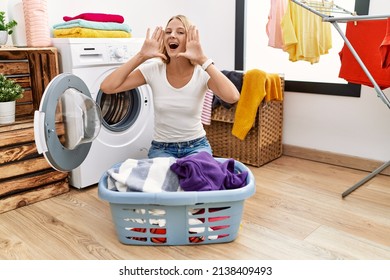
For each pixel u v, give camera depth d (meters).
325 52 2.45
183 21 1.67
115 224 1.53
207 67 1.62
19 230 1.67
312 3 2.02
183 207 1.44
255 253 1.47
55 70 1.96
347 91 2.42
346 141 2.50
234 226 1.52
